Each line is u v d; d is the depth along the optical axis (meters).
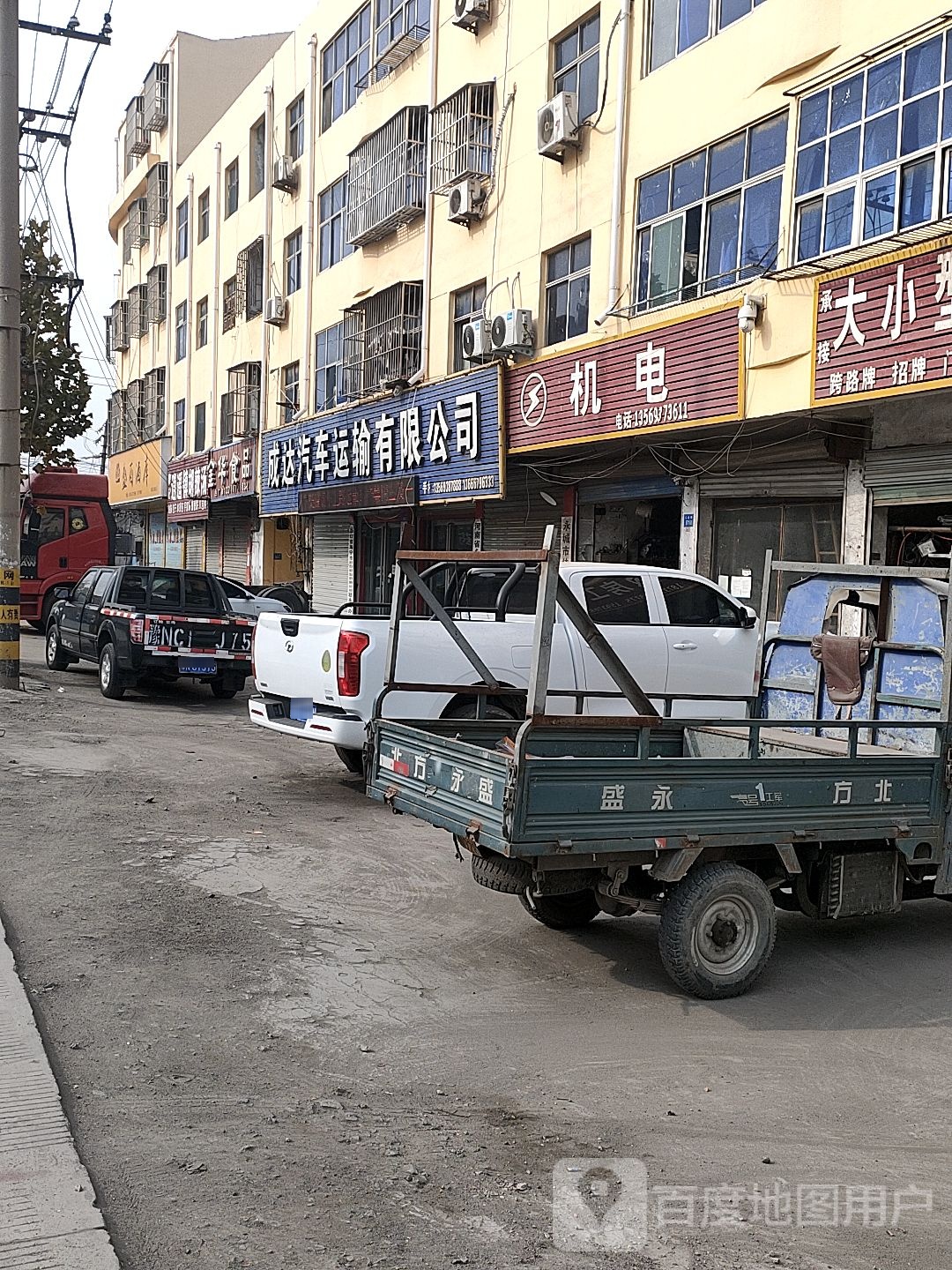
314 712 8.66
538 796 4.39
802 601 6.46
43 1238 2.83
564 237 14.99
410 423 17.94
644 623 9.30
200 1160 3.33
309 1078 3.96
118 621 14.47
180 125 34.50
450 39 18.06
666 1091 3.99
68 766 9.35
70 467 24.08
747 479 13.09
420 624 8.41
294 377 25.77
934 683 5.63
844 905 5.20
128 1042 4.15
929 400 10.36
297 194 25.19
